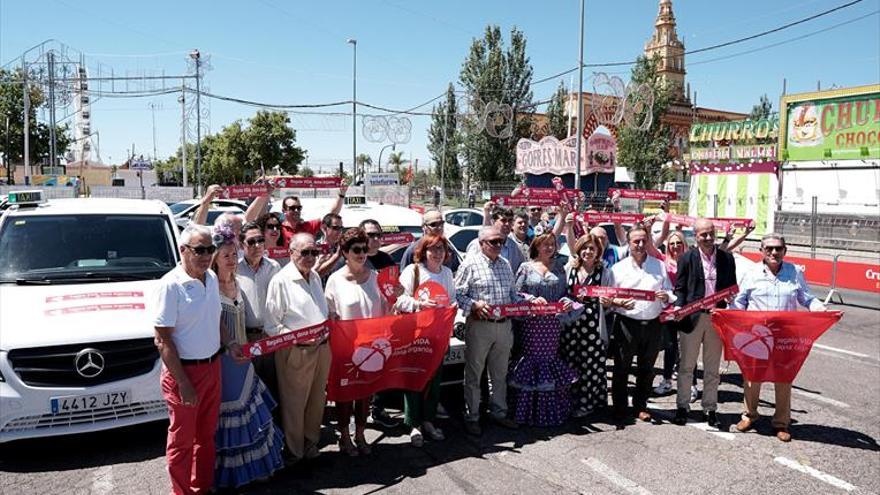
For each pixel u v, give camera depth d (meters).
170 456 3.88
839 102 23.58
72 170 63.97
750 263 6.21
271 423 4.40
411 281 5.23
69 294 5.11
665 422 5.78
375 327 4.78
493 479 4.54
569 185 33.88
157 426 5.28
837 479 4.64
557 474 4.64
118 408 4.59
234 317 4.24
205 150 53.78
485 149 42.59
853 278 12.55
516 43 42.12
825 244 22.16
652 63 38.28
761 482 4.57
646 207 18.34
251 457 4.23
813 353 8.44
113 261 5.74
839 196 23.70
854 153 23.14
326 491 4.32
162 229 6.25
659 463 4.86
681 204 30.62
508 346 5.43
